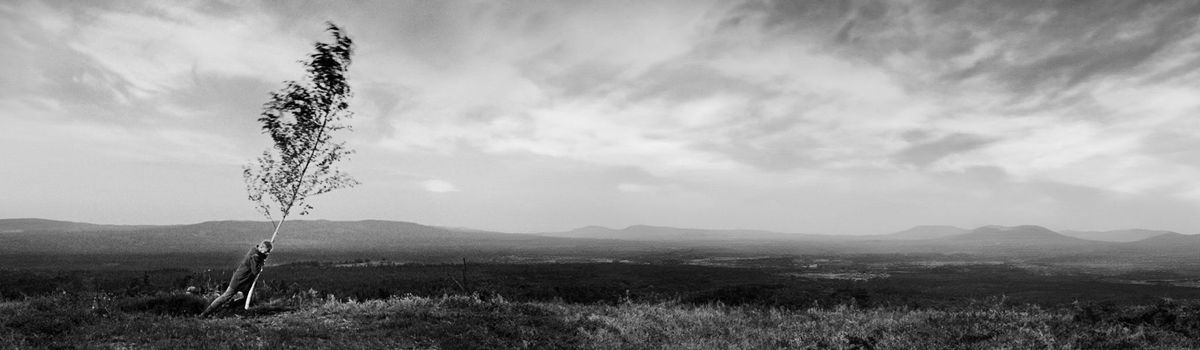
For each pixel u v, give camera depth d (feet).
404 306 58.34
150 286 109.91
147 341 39.75
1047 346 48.11
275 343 40.98
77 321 43.68
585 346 50.65
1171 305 63.31
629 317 64.75
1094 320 61.36
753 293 124.77
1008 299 137.59
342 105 61.93
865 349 50.52
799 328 60.75
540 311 63.77
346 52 61.52
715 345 53.11
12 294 100.68
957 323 59.31
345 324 49.24
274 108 60.08
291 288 100.58
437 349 44.70
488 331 50.93
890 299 128.26
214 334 42.34
